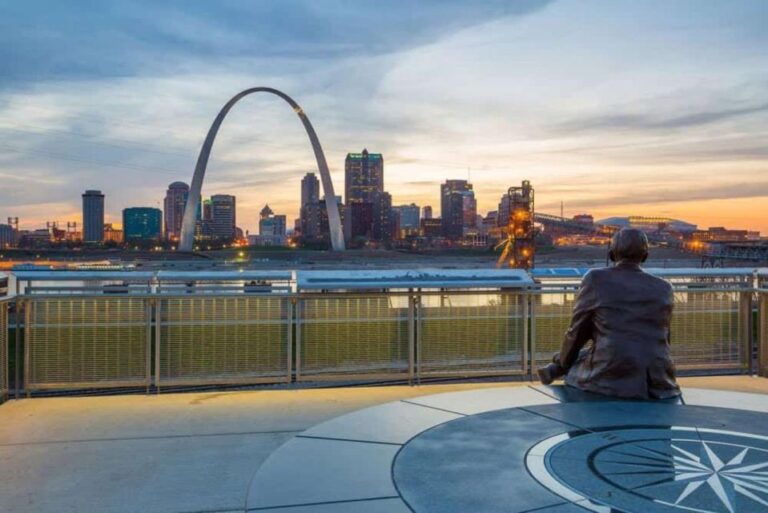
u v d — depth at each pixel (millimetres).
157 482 5273
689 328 9180
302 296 8469
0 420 7000
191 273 8531
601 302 5578
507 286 8781
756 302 9586
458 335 8805
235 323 8398
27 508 4750
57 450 6035
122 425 6828
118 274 8219
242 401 7816
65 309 8055
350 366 8617
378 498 3406
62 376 8070
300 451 4184
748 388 8242
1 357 7668
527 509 3211
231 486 5195
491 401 5402
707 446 4137
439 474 3729
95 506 4801
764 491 3375
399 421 4855
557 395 5570
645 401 5363
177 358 8273
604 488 3447
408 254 188875
